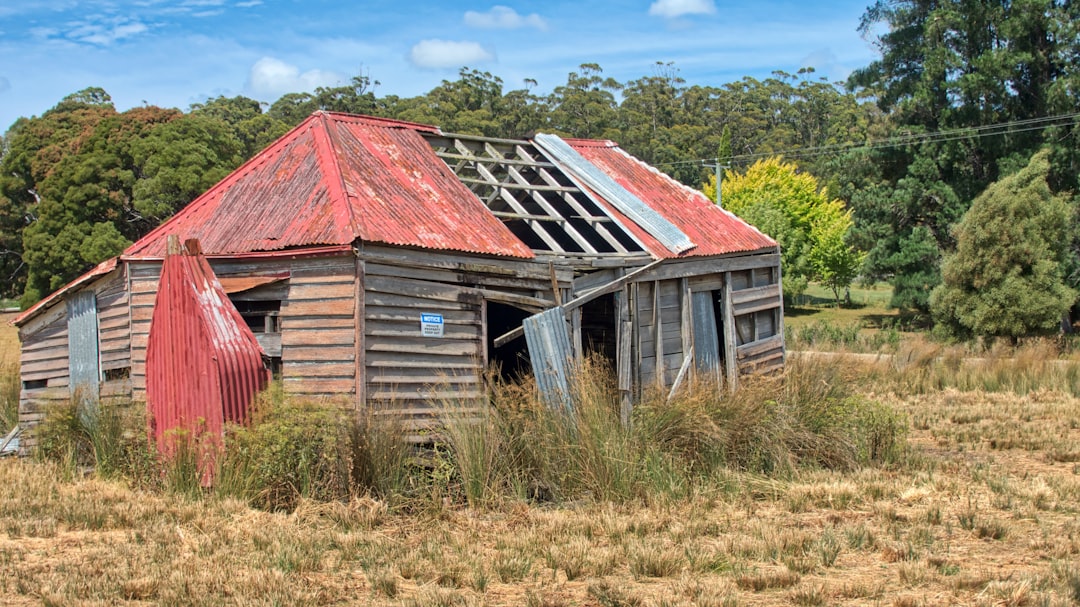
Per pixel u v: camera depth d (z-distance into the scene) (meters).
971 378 25.91
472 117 90.56
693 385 14.91
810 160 101.06
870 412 15.63
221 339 12.84
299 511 10.87
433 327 14.02
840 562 9.43
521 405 12.80
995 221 38.38
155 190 48.44
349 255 13.26
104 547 9.30
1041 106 49.47
